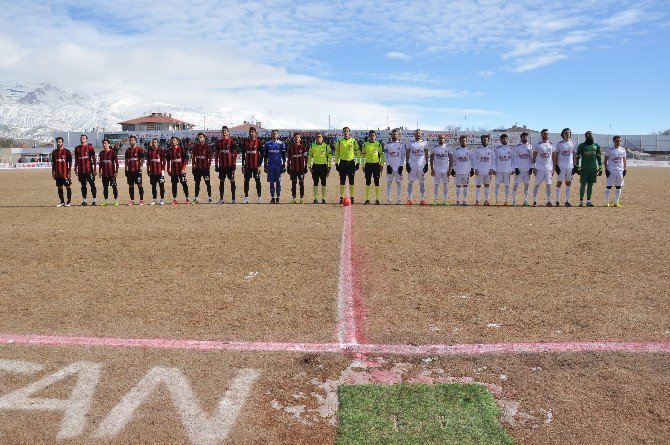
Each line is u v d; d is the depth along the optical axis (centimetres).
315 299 532
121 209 1330
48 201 1595
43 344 411
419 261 709
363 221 1087
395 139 1413
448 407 317
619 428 294
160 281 605
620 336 428
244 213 1222
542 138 1365
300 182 1428
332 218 1130
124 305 512
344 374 362
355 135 4859
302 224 1044
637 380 351
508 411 313
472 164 1394
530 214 1207
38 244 841
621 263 696
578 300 528
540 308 502
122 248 804
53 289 570
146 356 389
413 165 1381
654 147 5669
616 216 1173
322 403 323
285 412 312
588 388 340
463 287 578
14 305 512
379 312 491
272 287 578
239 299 532
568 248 798
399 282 600
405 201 1527
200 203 1467
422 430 292
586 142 1352
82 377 355
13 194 1856
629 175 2978
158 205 1424
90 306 509
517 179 1389
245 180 1448
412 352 399
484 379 355
